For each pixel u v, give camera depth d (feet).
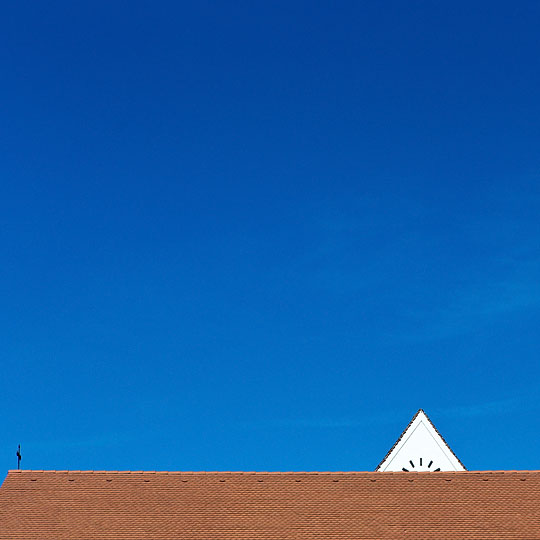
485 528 93.81
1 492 101.19
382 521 95.45
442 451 137.08
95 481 104.73
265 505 99.40
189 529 94.07
